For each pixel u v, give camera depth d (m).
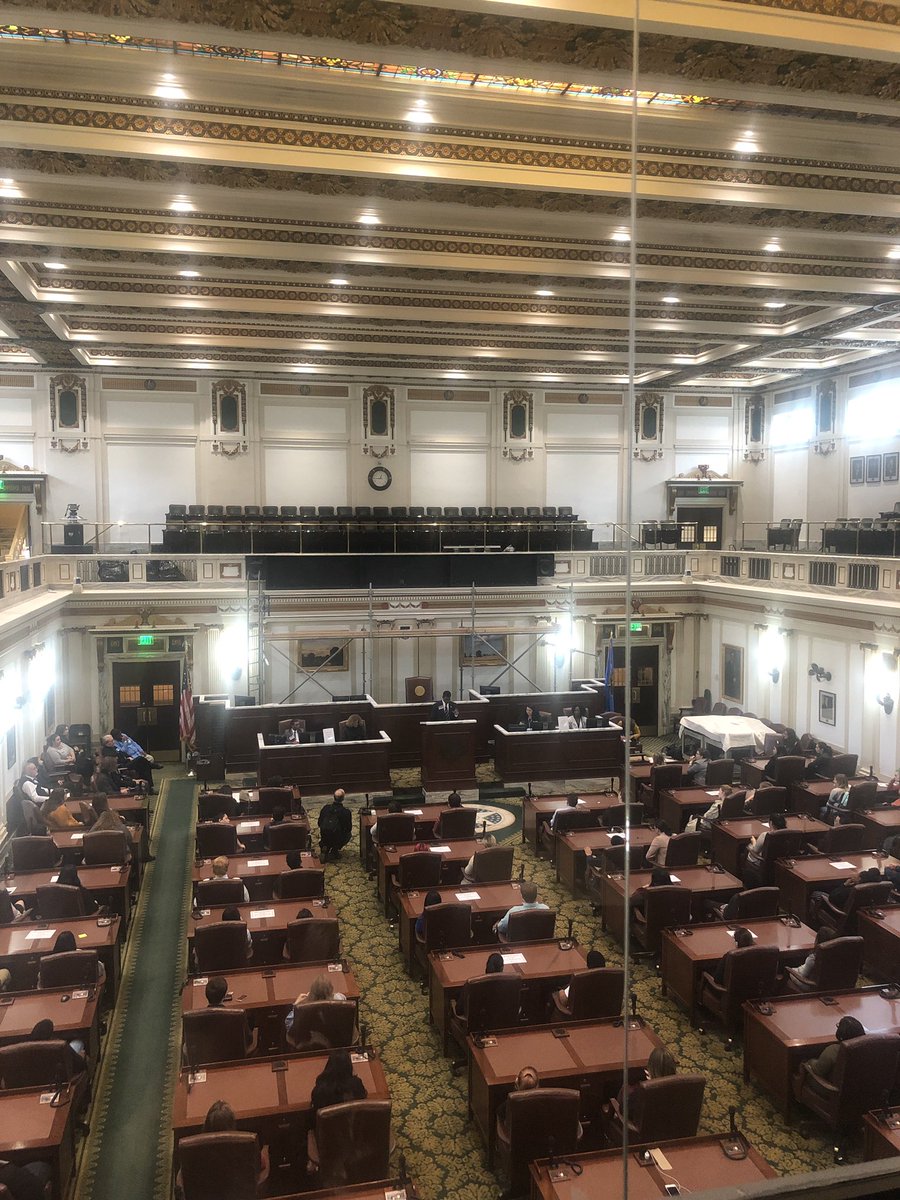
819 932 7.86
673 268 13.56
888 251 13.05
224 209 11.23
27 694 14.60
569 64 7.96
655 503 23.86
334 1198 4.79
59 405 20.62
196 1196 4.95
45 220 11.59
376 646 19.88
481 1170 6.29
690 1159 5.04
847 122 9.33
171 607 18.61
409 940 9.19
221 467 21.61
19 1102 5.67
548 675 20.64
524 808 13.47
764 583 18.81
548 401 23.23
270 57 8.15
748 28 7.07
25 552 17.08
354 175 9.81
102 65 8.11
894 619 14.82
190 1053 6.43
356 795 15.63
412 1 6.64
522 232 12.02
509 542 20.44
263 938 8.36
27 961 7.79
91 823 11.73
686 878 9.91
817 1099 6.37
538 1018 7.54
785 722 17.95
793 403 23.03
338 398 22.20
